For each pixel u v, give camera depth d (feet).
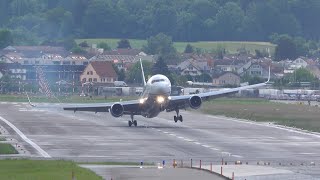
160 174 640.58
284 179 627.87
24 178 606.14
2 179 602.03
